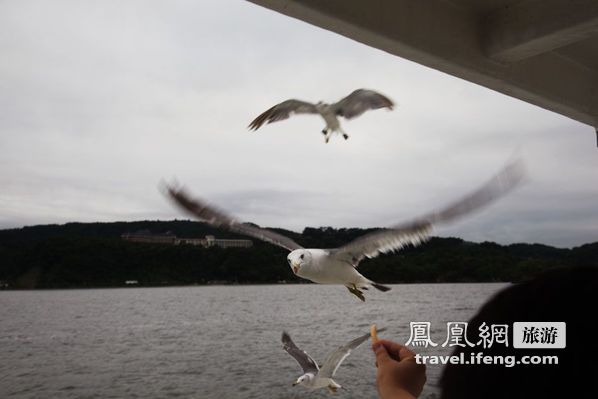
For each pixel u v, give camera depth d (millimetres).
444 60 4918
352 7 4250
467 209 2254
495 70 5324
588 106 6168
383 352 1719
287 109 4836
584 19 4488
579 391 916
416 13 4711
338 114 4867
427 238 2752
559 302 988
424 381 1581
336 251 3541
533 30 4828
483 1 4988
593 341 934
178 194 3260
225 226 3459
